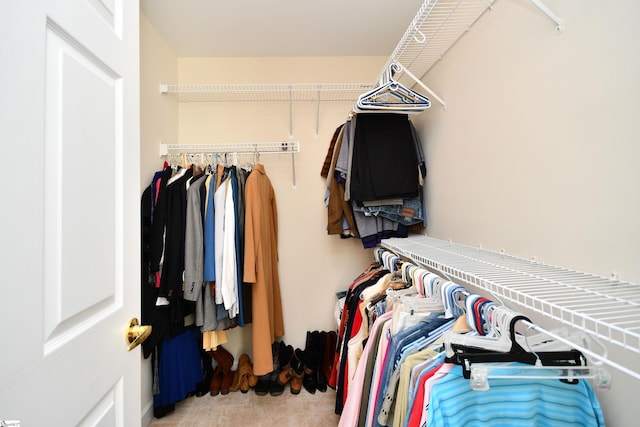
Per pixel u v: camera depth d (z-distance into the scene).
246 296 1.68
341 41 1.86
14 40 0.39
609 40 0.68
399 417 0.74
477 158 1.21
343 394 1.34
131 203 0.68
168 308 1.51
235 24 1.65
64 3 0.48
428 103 1.32
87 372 0.52
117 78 0.64
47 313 0.43
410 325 0.92
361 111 1.34
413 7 1.52
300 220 2.06
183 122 2.00
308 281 2.07
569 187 0.80
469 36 1.24
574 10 0.76
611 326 0.43
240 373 1.82
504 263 0.92
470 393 0.59
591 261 0.74
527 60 0.93
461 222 1.34
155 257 1.40
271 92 2.00
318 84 1.83
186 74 1.99
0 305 0.36
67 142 0.48
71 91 0.49
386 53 2.02
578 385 0.58
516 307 0.92
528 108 0.93
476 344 0.61
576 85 0.77
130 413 0.66
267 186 1.86
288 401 1.67
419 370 0.70
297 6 1.50
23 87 0.40
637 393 0.63
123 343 0.64
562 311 0.53
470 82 1.24
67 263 0.48
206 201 1.54
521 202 0.97
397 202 1.53
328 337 1.96
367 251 2.09
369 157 1.48
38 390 0.41
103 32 0.59
